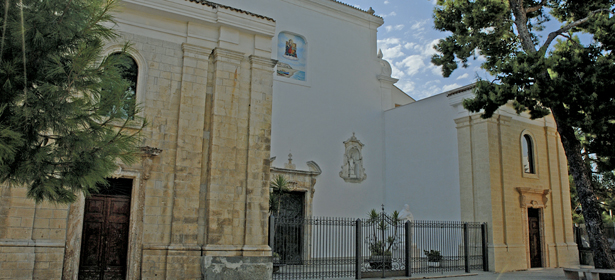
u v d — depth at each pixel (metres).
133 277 12.35
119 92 7.98
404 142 24.22
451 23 18.44
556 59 14.73
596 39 15.11
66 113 7.36
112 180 12.80
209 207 13.45
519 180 21.12
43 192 7.59
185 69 13.88
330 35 24.59
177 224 13.06
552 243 21.94
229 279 13.13
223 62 14.40
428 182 22.56
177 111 13.66
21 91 7.12
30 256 11.12
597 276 14.98
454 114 21.73
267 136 14.81
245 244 13.80
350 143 24.00
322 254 21.47
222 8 14.48
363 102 25.03
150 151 12.82
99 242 12.45
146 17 13.65
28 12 7.18
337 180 23.19
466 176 20.73
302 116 22.64
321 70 23.83
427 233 21.80
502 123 20.94
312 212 21.83
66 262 11.60
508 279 16.70
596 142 16.48
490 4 16.97
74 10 7.77
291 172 21.39
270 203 18.19
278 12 22.98
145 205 12.82
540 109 16.41
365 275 15.88
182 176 13.35
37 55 7.39
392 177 24.52
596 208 16.19
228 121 14.20
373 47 26.23
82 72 7.54
